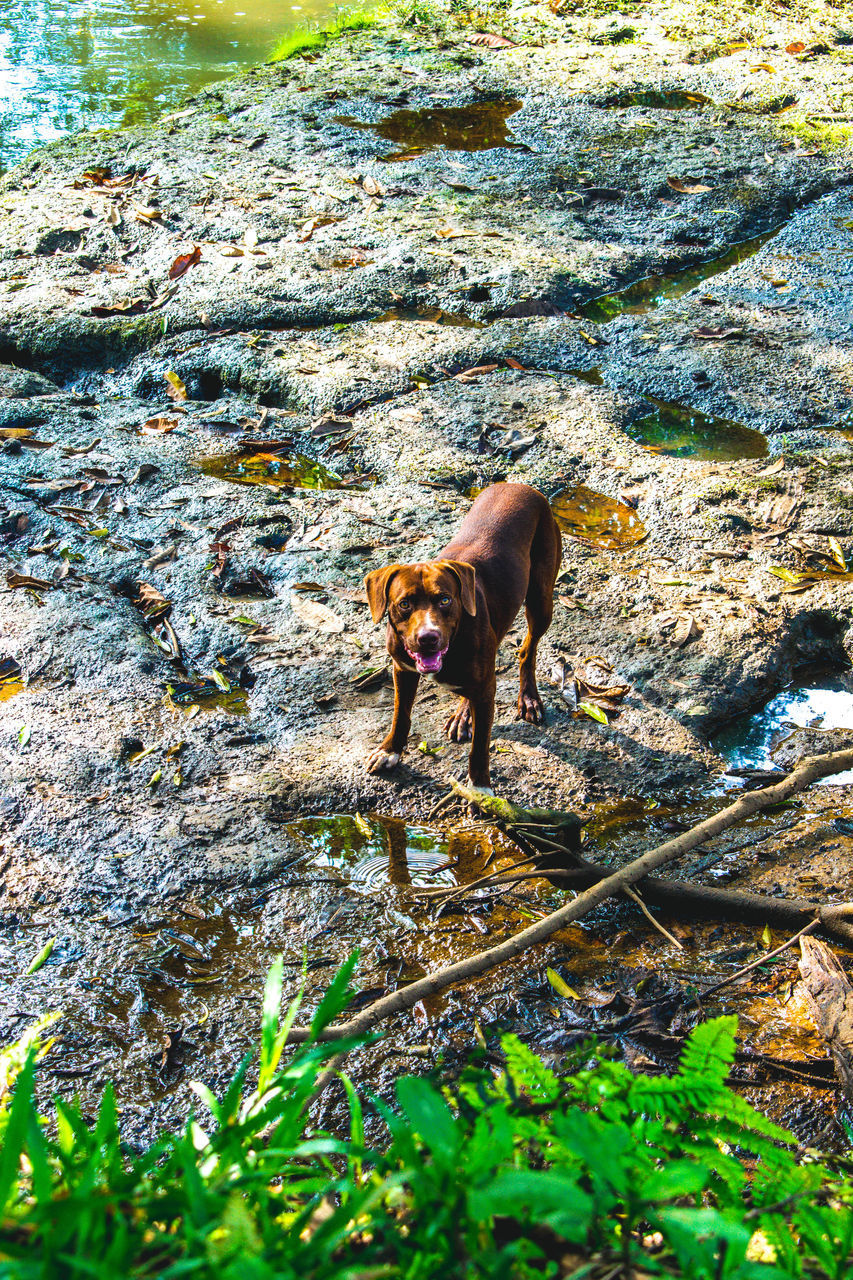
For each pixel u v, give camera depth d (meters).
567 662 4.98
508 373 7.42
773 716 4.79
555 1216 1.16
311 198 9.98
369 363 7.48
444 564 3.93
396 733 4.35
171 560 5.61
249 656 5.00
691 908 3.66
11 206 9.81
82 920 3.66
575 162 10.76
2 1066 2.03
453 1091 2.02
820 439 6.62
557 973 3.43
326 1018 1.57
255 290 8.39
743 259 9.23
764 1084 3.02
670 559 5.73
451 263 8.79
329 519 5.95
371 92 12.49
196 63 13.65
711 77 12.78
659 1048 3.12
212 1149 1.47
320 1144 1.37
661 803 4.24
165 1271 1.07
